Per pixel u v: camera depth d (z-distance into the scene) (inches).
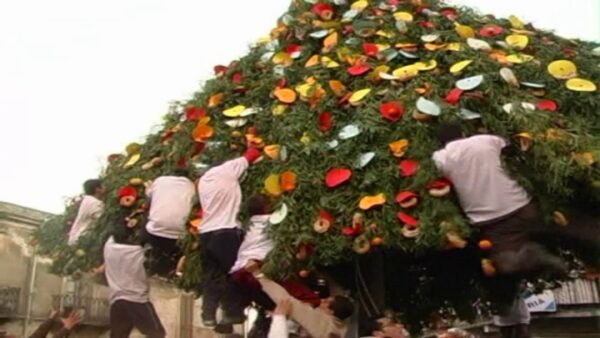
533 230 149.3
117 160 243.6
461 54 178.1
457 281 222.5
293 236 156.1
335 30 207.5
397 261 211.2
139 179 216.7
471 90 162.6
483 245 148.8
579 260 198.8
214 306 183.3
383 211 150.4
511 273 154.4
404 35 196.1
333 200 156.6
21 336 351.6
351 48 194.7
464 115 158.7
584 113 164.9
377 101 170.4
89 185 235.3
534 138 146.6
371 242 149.9
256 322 215.5
